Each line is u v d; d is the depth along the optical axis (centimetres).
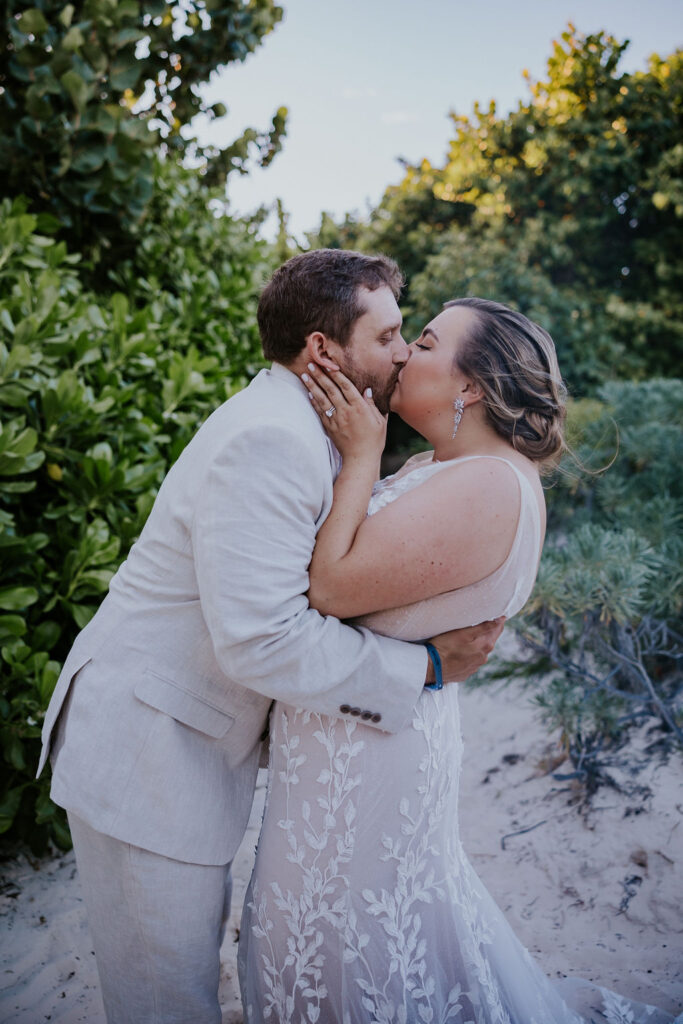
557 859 285
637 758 322
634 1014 207
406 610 170
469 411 187
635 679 352
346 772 167
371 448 169
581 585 306
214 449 161
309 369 170
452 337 186
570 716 315
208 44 467
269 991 178
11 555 270
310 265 169
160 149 518
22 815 279
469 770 353
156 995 173
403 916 171
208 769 172
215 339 414
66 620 295
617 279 1042
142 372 333
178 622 168
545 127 1080
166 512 170
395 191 1141
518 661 407
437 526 163
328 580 162
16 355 269
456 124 1129
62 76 360
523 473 178
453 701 188
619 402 470
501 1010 184
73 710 172
